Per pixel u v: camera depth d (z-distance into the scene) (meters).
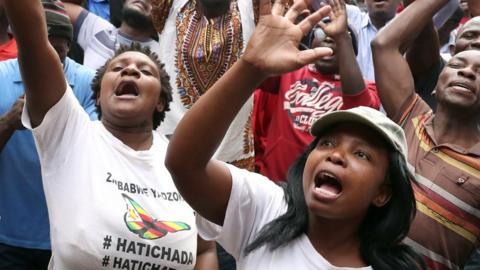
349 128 2.15
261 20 2.01
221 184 2.21
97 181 2.67
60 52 3.63
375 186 2.13
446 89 3.15
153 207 2.74
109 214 2.63
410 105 3.32
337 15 3.82
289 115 3.91
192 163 2.10
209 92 2.05
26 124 2.65
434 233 2.94
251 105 3.83
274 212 2.26
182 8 4.02
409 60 3.90
